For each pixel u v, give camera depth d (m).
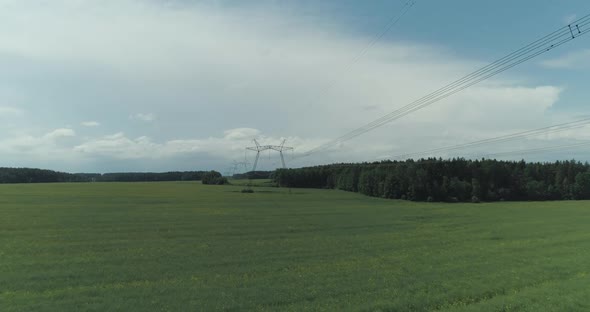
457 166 139.88
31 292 23.06
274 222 63.31
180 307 20.12
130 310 19.64
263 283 25.31
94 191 125.62
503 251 38.19
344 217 73.25
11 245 38.97
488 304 19.91
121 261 32.56
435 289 23.55
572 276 26.95
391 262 32.88
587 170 144.75
